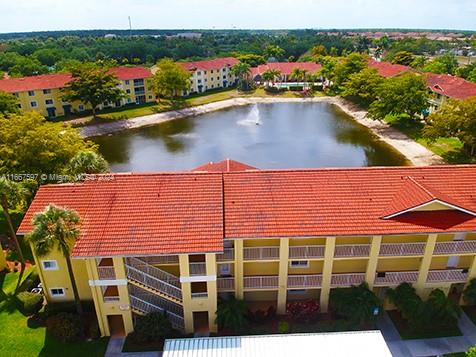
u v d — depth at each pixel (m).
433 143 66.69
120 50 185.50
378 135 75.19
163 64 102.00
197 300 24.39
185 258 22.84
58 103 87.62
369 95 91.06
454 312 25.27
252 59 151.25
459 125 54.44
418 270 26.78
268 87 123.12
